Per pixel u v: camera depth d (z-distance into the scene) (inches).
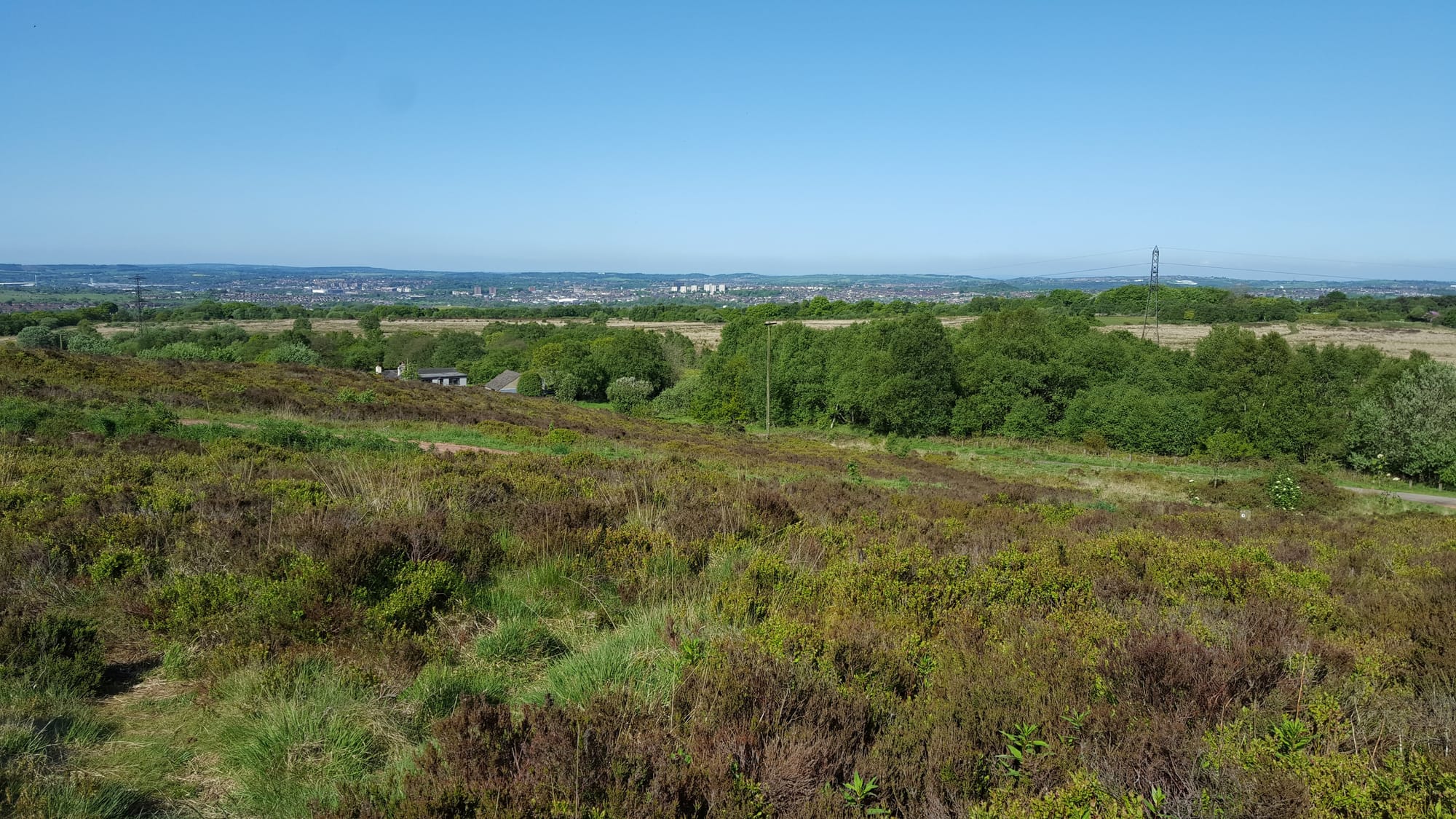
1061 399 2357.3
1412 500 1353.3
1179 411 2036.2
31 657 173.8
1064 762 132.0
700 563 293.7
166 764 143.0
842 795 124.9
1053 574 268.4
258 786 135.9
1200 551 317.1
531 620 223.1
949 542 371.9
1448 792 115.3
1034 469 1658.5
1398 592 283.6
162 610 204.7
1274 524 602.9
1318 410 1886.1
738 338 3280.0
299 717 151.6
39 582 226.8
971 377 2418.8
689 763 127.6
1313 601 255.0
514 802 115.7
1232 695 163.6
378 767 144.1
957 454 2030.0
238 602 209.8
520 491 414.3
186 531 278.1
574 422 1354.6
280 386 1225.4
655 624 216.8
